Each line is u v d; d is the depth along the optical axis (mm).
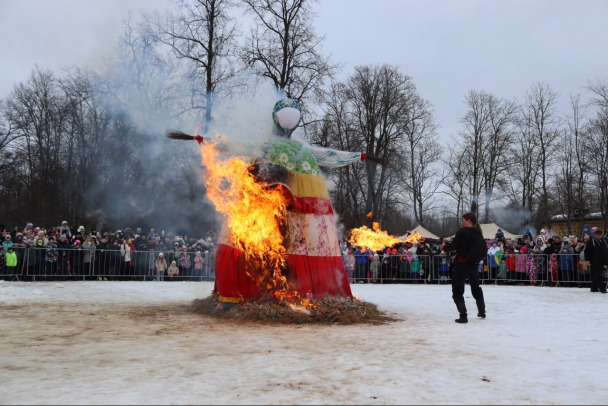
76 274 18297
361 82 37562
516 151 40406
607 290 16703
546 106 39656
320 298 8719
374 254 20703
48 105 30250
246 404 3604
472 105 41125
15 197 40094
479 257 8305
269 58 26312
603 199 35625
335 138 35531
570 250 18734
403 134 38219
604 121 35375
